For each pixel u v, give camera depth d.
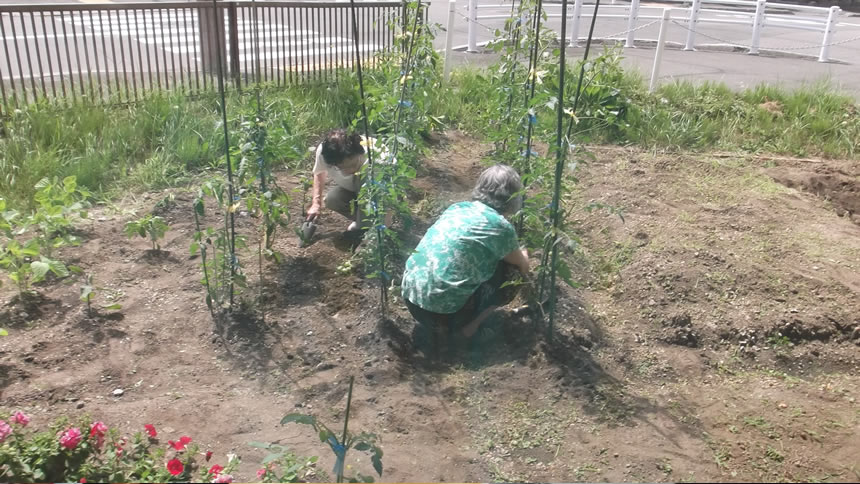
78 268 4.28
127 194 5.68
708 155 7.10
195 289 4.42
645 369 3.87
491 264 3.90
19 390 3.48
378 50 7.74
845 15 21.11
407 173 4.16
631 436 3.36
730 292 4.53
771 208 5.82
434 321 3.92
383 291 4.11
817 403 3.67
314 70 7.91
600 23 16.67
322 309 4.26
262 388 3.63
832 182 6.54
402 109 4.62
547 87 5.24
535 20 5.36
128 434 3.21
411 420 3.41
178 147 6.26
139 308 4.21
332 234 5.10
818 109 8.20
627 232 5.26
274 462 3.07
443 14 16.88
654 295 4.48
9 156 5.67
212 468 2.88
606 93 6.89
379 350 3.89
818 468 3.17
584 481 3.07
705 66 12.08
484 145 7.18
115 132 6.33
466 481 3.06
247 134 4.60
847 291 4.55
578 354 3.90
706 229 5.38
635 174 6.48
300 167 6.34
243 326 4.06
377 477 3.04
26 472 2.79
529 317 4.15
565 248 4.93
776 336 4.16
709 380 3.84
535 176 4.05
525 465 3.17
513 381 3.71
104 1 14.83
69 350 3.81
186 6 7.02
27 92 7.20
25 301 4.14
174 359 3.82
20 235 4.85
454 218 3.95
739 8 21.23
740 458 3.23
